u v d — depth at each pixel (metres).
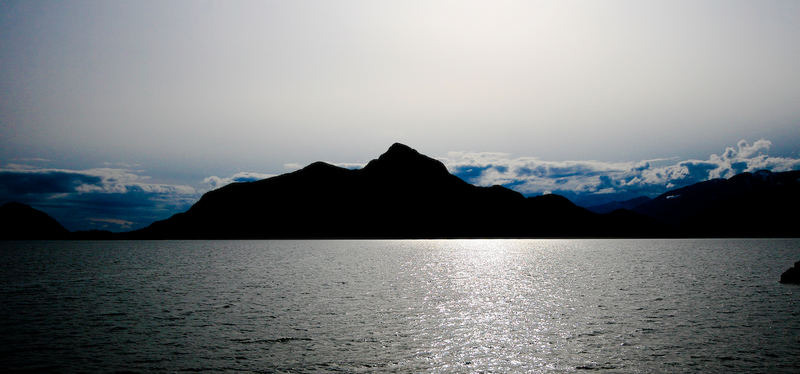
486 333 31.41
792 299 44.47
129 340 29.36
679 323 34.16
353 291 52.00
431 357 26.08
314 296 48.03
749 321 34.56
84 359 25.44
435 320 35.59
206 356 26.06
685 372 23.52
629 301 44.28
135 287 55.66
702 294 48.28
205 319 35.88
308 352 26.92
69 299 46.00
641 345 28.25
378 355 26.42
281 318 36.28
